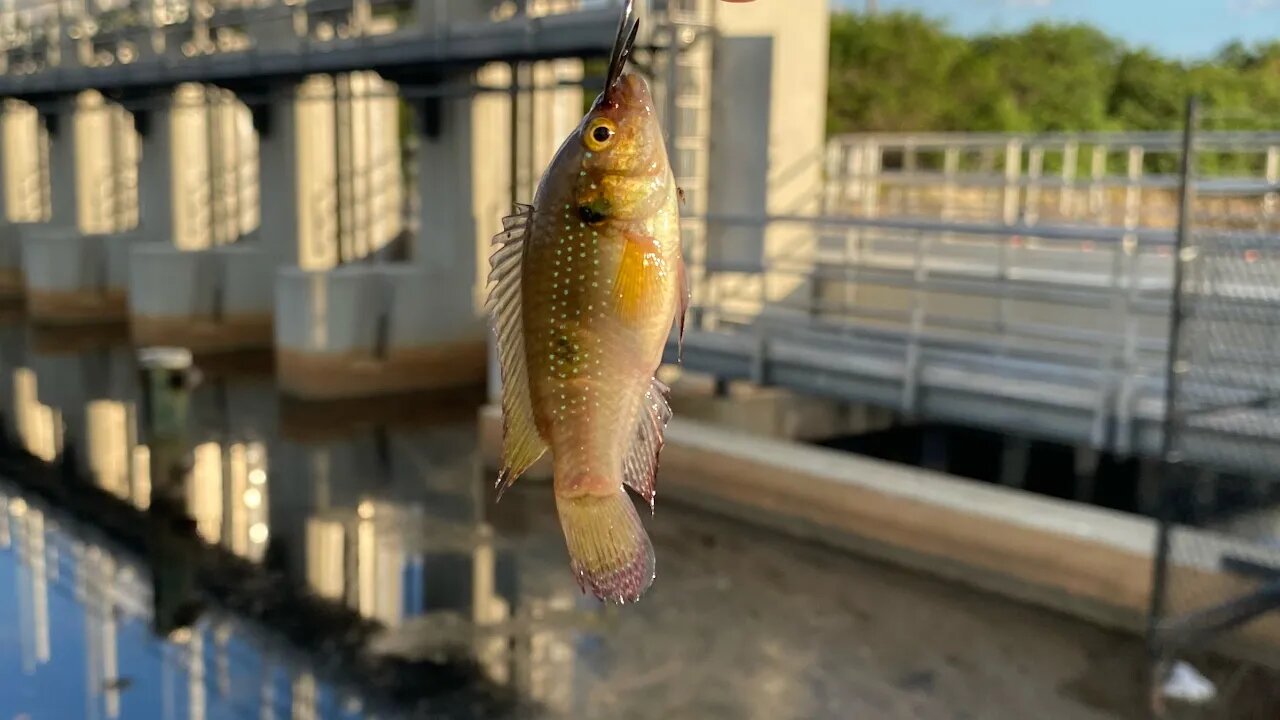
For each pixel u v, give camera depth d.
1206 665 8.50
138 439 18.72
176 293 25.67
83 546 13.40
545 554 12.41
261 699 9.08
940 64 45.69
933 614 10.05
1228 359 8.12
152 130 28.36
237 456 17.48
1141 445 10.12
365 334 20.95
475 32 17.33
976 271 15.41
